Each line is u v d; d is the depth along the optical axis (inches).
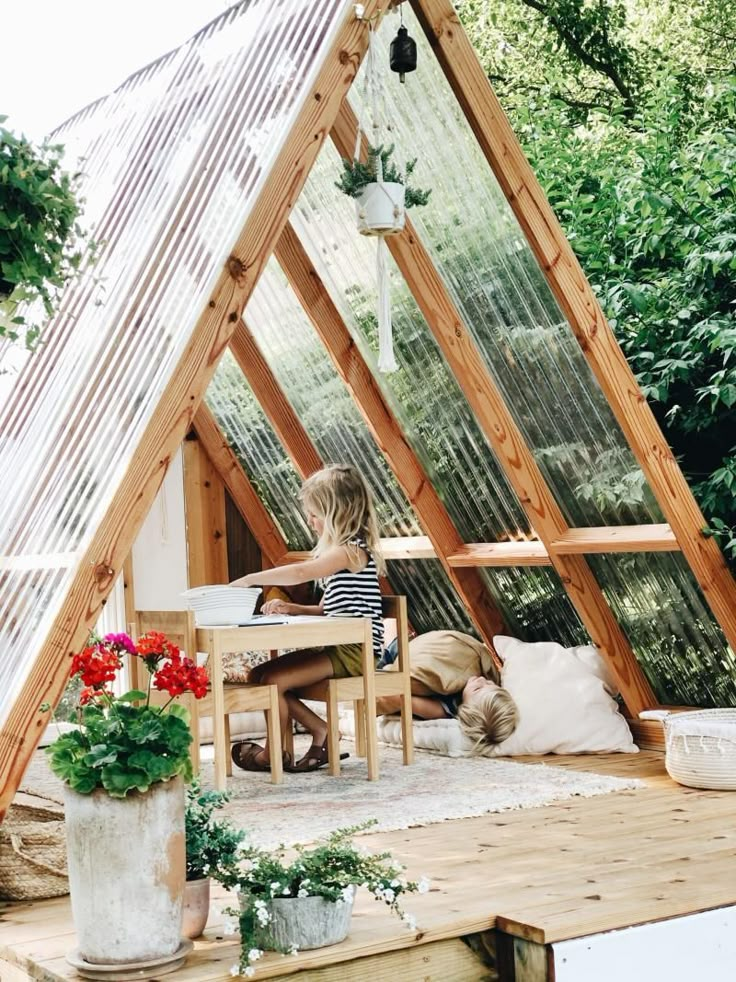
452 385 178.2
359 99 161.2
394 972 98.2
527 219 151.3
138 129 178.4
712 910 106.1
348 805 150.0
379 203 144.0
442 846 127.9
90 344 153.7
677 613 180.1
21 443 163.2
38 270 93.0
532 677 189.0
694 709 187.6
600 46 357.7
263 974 91.7
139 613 173.0
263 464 236.8
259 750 178.7
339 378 199.9
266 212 130.6
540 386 169.2
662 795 153.0
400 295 173.8
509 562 188.9
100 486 129.8
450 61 146.4
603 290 200.7
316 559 177.8
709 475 192.4
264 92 143.4
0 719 124.3
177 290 137.3
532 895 107.7
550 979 97.7
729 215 185.9
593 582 183.8
